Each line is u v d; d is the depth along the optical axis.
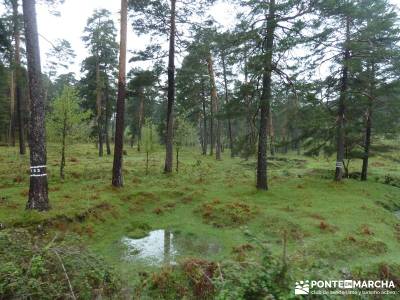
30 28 11.22
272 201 15.77
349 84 20.77
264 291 4.64
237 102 17.44
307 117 18.86
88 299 6.04
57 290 5.49
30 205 11.48
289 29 15.51
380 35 19.06
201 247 10.81
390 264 9.41
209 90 38.72
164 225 13.12
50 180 17.38
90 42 31.48
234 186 18.91
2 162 22.20
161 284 7.85
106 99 33.94
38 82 11.45
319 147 22.53
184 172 22.52
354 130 21.89
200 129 54.66
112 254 10.02
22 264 5.68
